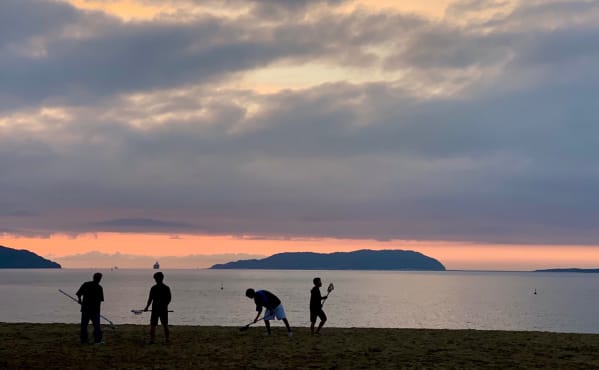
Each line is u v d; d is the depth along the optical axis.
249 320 75.75
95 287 17.25
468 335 20.14
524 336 19.97
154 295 17.36
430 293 180.12
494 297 163.12
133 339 18.27
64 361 14.49
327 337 19.19
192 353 15.74
